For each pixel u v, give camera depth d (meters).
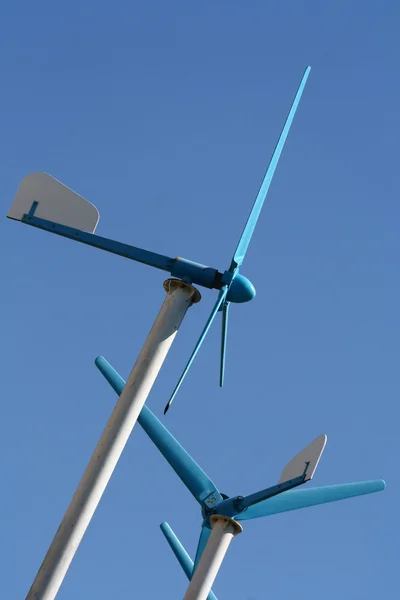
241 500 25.11
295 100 23.94
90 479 18.98
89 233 20.77
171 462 26.08
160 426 26.66
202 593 24.09
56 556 18.44
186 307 20.66
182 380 20.78
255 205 22.52
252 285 21.42
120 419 19.42
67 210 20.78
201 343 21.03
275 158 23.22
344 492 27.33
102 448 19.22
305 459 23.28
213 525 25.03
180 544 29.50
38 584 18.27
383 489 27.69
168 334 20.22
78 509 18.75
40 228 20.64
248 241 21.83
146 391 19.70
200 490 25.56
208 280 21.14
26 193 20.77
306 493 26.88
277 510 26.25
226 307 21.78
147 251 21.12
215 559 24.53
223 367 23.22
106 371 27.88
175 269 21.09
